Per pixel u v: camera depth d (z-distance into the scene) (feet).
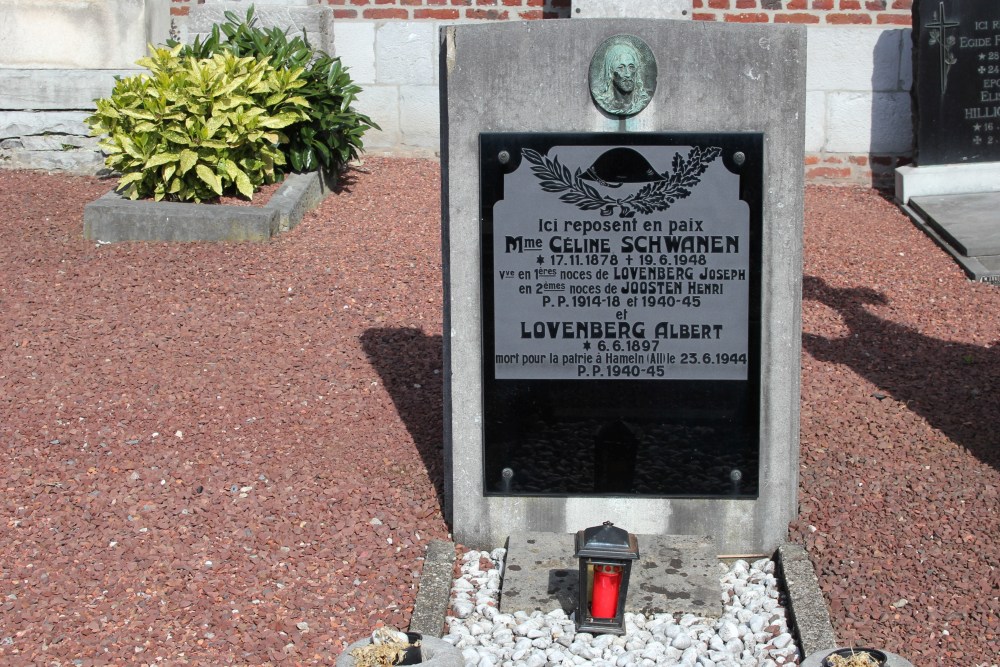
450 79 11.85
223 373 15.29
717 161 11.89
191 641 11.05
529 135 11.89
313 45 23.20
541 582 11.86
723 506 12.35
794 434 12.54
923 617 11.55
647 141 11.88
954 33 21.93
